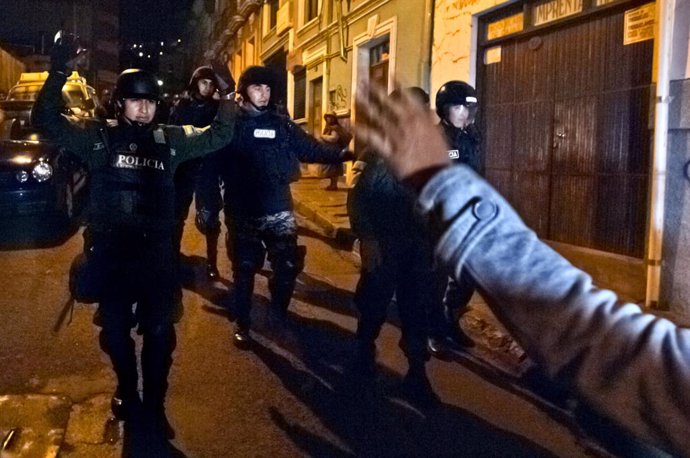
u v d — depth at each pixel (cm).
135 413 357
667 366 82
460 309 493
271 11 2130
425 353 404
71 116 346
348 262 770
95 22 3244
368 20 1167
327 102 1435
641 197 571
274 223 484
